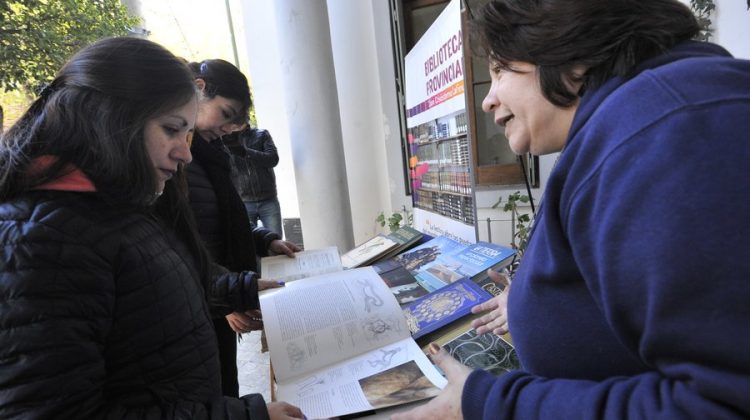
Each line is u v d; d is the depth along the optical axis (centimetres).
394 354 76
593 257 37
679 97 34
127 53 59
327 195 293
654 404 33
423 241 144
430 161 166
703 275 29
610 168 35
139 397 61
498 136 273
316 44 275
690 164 31
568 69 44
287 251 145
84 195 58
